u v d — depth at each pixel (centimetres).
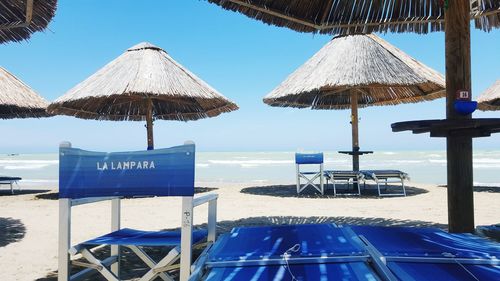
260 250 197
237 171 3109
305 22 418
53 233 536
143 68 921
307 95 1211
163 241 232
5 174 2975
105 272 220
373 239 220
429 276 158
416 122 269
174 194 208
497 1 380
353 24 431
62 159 219
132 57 963
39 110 1210
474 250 193
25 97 1100
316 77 912
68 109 1062
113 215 278
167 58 998
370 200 842
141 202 868
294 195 957
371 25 429
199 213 693
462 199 284
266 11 391
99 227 582
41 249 440
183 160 209
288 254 187
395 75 858
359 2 417
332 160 5066
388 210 698
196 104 1149
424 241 213
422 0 406
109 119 1231
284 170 3181
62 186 218
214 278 162
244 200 869
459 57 293
